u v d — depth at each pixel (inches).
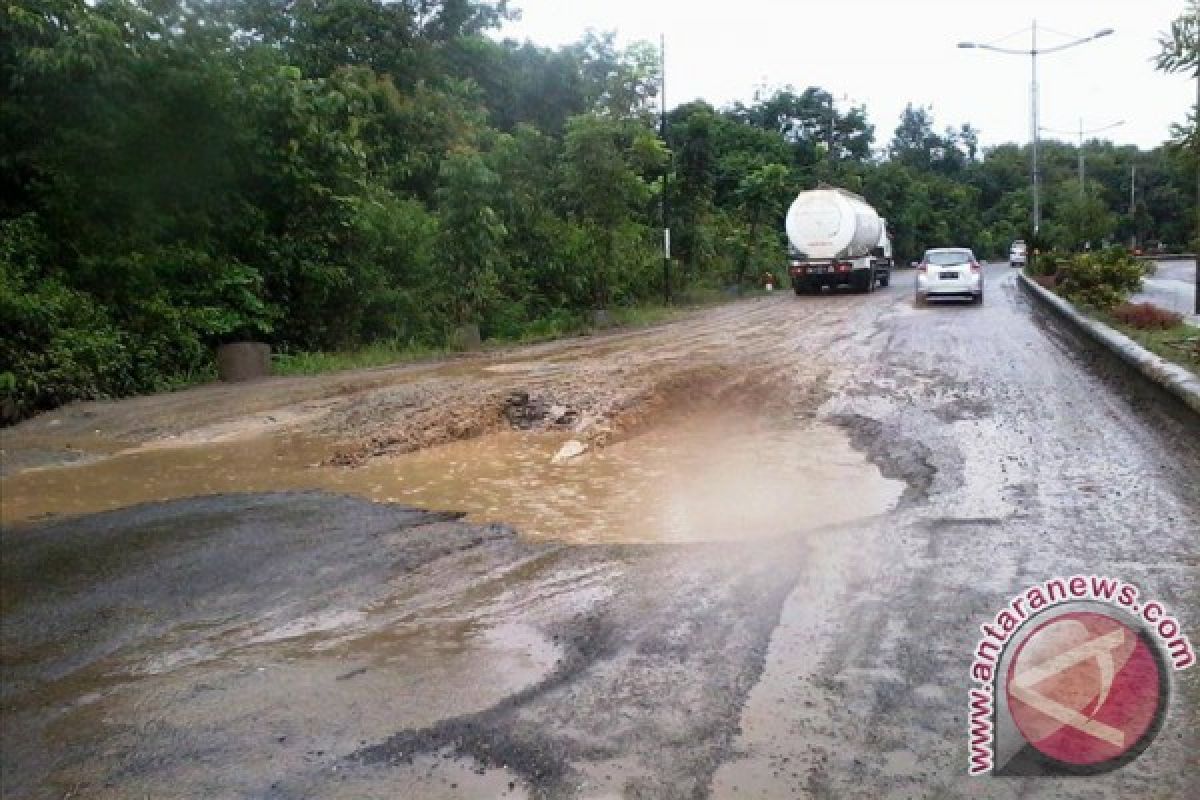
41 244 518.6
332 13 1080.8
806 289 1242.6
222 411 438.6
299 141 642.8
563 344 724.0
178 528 245.0
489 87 1312.7
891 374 469.4
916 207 2544.3
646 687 148.2
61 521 255.8
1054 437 316.2
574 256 938.7
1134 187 2883.9
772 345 614.9
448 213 745.0
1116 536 210.1
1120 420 339.9
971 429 335.0
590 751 130.1
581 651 162.7
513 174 944.3
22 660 169.5
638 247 1140.5
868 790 118.9
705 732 134.0
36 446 368.8
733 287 1373.0
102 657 169.6
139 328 541.3
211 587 202.2
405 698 148.3
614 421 359.6
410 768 128.3
